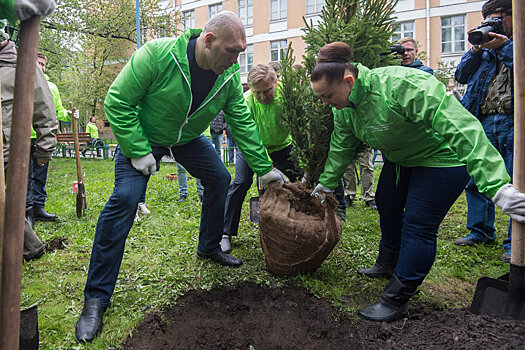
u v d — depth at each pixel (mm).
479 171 2016
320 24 3078
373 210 5406
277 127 3725
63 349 2229
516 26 1995
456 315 2344
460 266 3334
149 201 5977
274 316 2709
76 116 5023
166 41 2582
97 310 2490
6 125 3217
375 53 2963
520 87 1982
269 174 3170
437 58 19125
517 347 1796
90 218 5051
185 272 3271
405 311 2568
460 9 18609
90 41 21219
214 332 2494
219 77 2824
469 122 2098
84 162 13859
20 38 1412
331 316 2641
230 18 2471
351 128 2754
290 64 3135
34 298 2822
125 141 2539
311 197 3121
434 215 2449
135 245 3906
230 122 3180
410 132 2422
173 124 2809
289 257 2982
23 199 1410
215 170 3217
